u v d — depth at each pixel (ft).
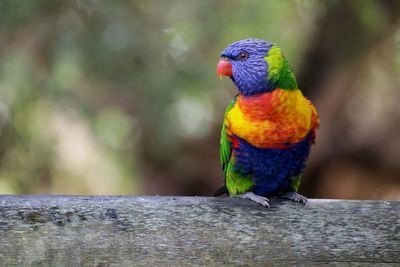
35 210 15.80
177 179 47.19
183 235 16.42
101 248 15.98
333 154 44.68
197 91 36.78
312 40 42.09
